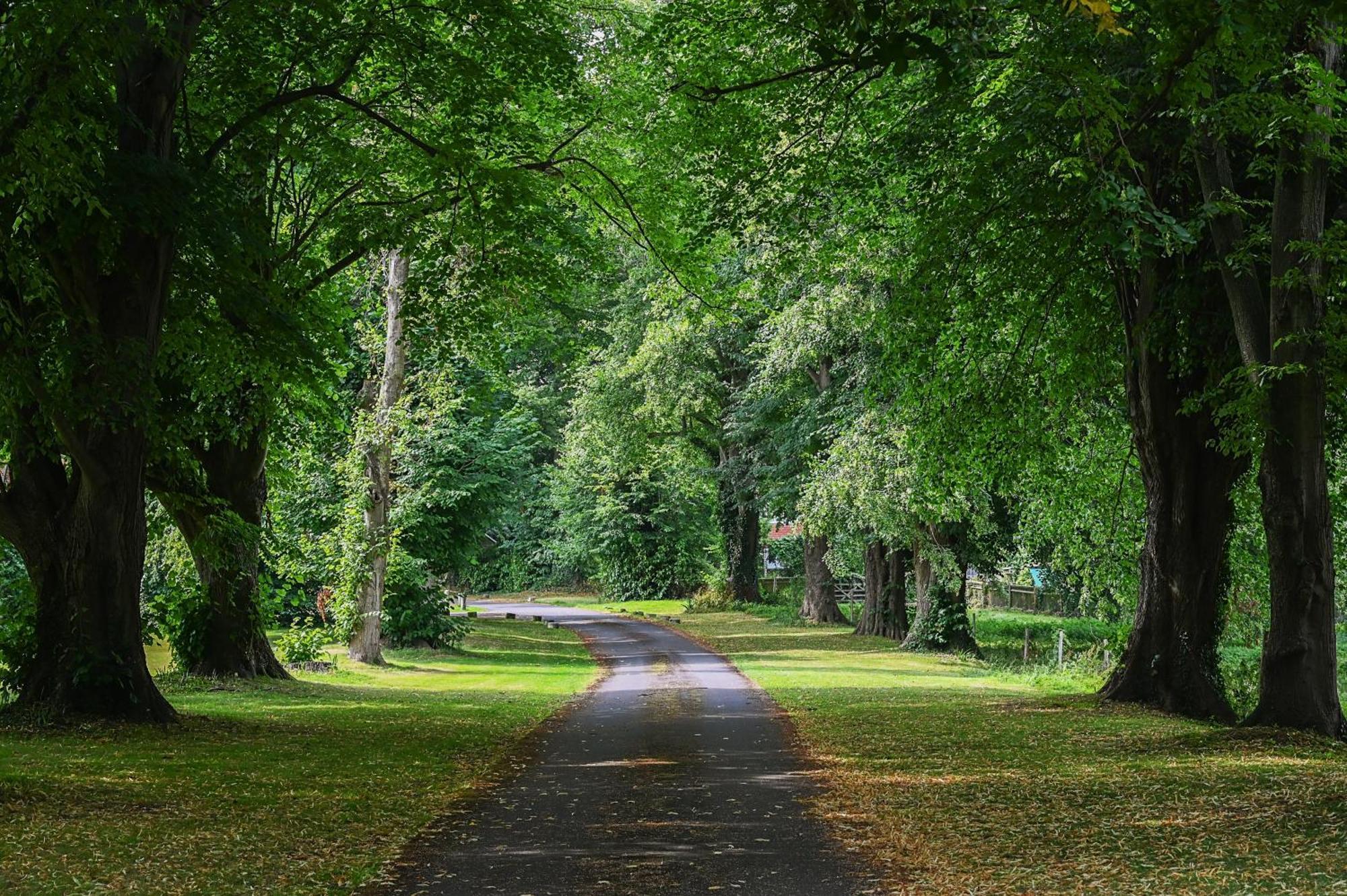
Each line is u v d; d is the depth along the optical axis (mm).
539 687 25094
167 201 14344
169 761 13156
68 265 15328
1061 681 25219
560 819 10406
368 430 29766
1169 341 17781
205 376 18516
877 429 31125
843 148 18625
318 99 19391
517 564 83250
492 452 37625
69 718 15672
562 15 20531
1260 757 13156
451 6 17703
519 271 20547
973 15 10094
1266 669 15336
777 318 32562
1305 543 15078
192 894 7660
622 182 23234
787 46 17688
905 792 11516
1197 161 15008
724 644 40062
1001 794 11234
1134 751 14094
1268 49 12953
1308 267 14281
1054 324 20125
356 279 28062
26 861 8281
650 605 65250
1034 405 20922
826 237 21875
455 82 18016
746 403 45312
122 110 14500
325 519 32781
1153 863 8258
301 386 20453
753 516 60531
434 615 35125
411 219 20031
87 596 16109
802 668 30391
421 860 8773
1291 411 14891
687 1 18109
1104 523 24203
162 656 30016
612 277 24484
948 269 18281
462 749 15047
